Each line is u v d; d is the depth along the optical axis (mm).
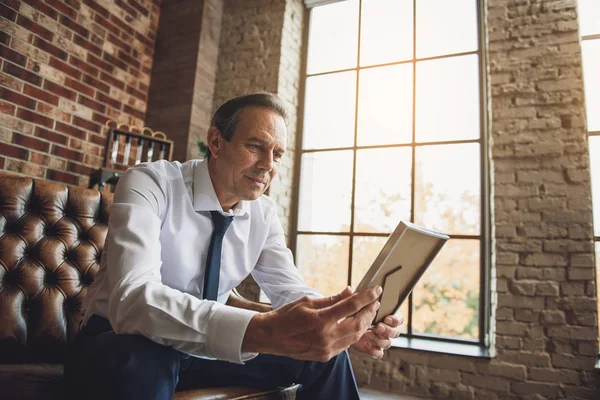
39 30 2471
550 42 2406
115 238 856
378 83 3047
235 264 1191
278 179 3002
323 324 689
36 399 898
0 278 1294
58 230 1473
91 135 2742
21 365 1213
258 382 1053
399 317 998
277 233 1347
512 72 2449
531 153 2314
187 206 1080
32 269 1360
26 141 2379
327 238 2977
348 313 699
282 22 3162
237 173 1056
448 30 2904
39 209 1459
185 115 3033
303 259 3018
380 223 2838
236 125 1059
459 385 2240
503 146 2379
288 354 723
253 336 719
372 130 2998
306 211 3086
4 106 2281
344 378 1042
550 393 2074
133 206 912
